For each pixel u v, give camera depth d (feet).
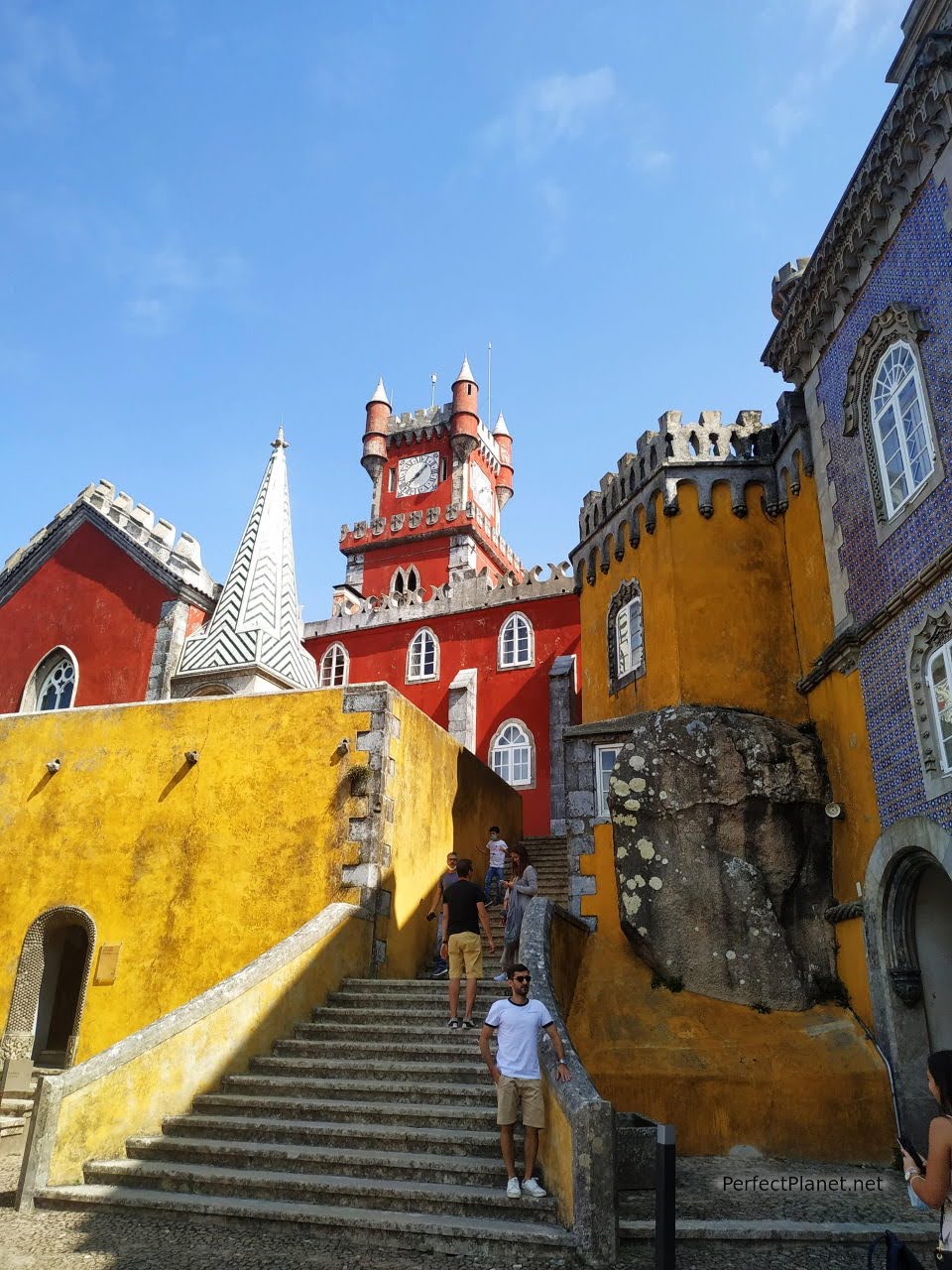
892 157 36.91
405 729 48.11
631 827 42.96
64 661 77.77
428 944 48.70
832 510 43.47
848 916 38.96
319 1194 25.26
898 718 36.19
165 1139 28.84
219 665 66.85
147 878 46.26
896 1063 34.32
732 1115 33.71
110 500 81.46
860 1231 23.70
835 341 43.78
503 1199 23.72
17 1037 45.50
